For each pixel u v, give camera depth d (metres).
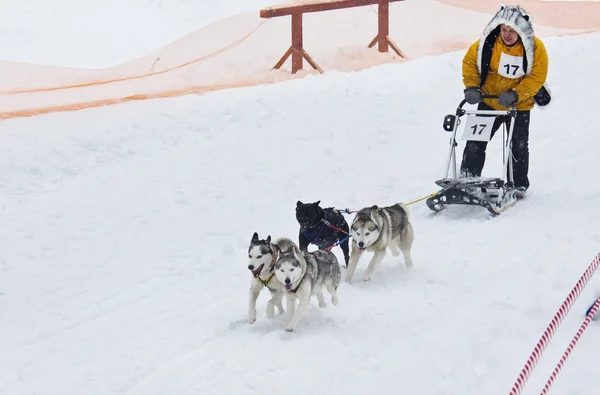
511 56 13.84
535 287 10.23
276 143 18.03
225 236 13.00
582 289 9.91
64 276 11.45
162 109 19.62
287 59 24.42
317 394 7.80
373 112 20.33
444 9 28.22
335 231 11.63
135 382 8.37
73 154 16.38
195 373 8.44
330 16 26.34
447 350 8.62
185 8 28.59
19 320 10.09
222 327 9.70
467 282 10.73
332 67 24.09
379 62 24.70
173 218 13.75
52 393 8.19
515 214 13.60
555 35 28.84
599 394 7.39
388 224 11.02
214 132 18.47
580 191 14.54
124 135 17.66
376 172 16.42
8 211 13.70
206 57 24.03
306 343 9.03
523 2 29.59
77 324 9.95
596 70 24.02
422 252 12.12
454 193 13.62
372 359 8.52
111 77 22.19
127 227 13.30
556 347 8.48
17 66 22.36
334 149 17.80
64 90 20.86
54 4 26.92
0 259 11.88
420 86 22.53
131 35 26.39
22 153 15.97
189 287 11.11
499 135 18.89
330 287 10.09
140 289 11.04
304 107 20.47
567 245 11.74
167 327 9.76
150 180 15.55
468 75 14.24
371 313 9.90
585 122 19.34
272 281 9.59
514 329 8.98
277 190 15.26
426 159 17.28
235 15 26.97
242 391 7.96
